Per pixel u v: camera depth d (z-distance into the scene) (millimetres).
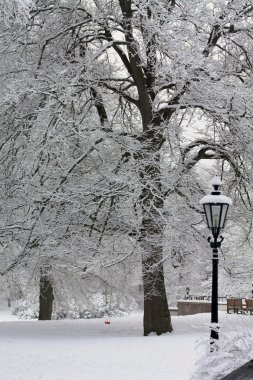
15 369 12141
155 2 18047
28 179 19172
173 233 17875
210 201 11086
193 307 35469
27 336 19656
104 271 24234
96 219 19906
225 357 6785
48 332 21328
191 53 17891
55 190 19141
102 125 20547
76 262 20328
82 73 19609
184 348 14961
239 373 4863
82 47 21156
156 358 13352
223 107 19094
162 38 18047
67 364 12742
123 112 22859
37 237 19672
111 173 19125
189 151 21172
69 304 35375
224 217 11109
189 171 19969
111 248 19531
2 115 19406
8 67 20031
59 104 18344
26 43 19969
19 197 19797
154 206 18016
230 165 20969
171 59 18250
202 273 23672
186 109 20109
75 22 20453
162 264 19562
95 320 26391
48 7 20484
